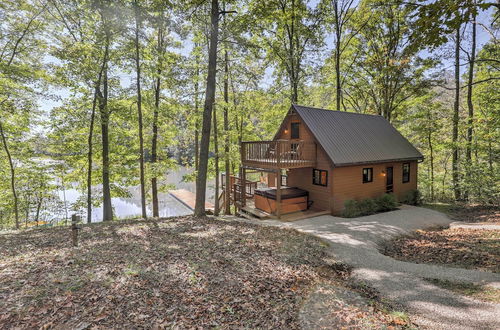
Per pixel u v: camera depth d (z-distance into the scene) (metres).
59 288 4.12
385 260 6.48
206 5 10.90
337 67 18.22
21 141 14.61
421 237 8.86
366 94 22.48
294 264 5.78
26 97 12.63
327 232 8.85
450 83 20.23
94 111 12.59
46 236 7.91
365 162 12.16
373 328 3.53
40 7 12.06
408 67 17.12
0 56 12.13
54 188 16.55
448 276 5.48
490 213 11.68
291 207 12.18
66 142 13.98
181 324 3.45
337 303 4.21
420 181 18.23
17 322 3.30
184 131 16.83
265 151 12.60
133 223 9.99
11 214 16.70
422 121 17.38
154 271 4.90
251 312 3.84
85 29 11.93
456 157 16.47
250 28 12.49
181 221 10.21
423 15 5.05
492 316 3.93
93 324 3.34
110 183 15.38
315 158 12.45
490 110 12.79
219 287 4.48
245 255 6.08
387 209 12.63
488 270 5.81
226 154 15.15
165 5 10.38
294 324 3.63
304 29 16.98
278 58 18.45
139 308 3.72
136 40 11.36
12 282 4.30
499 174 12.41
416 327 3.68
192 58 14.38
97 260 5.41
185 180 16.42
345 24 18.81
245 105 17.25
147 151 17.77
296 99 18.20
